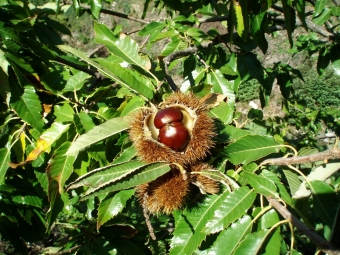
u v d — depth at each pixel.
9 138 0.38
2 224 0.47
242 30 0.36
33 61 0.42
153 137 0.30
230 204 0.29
